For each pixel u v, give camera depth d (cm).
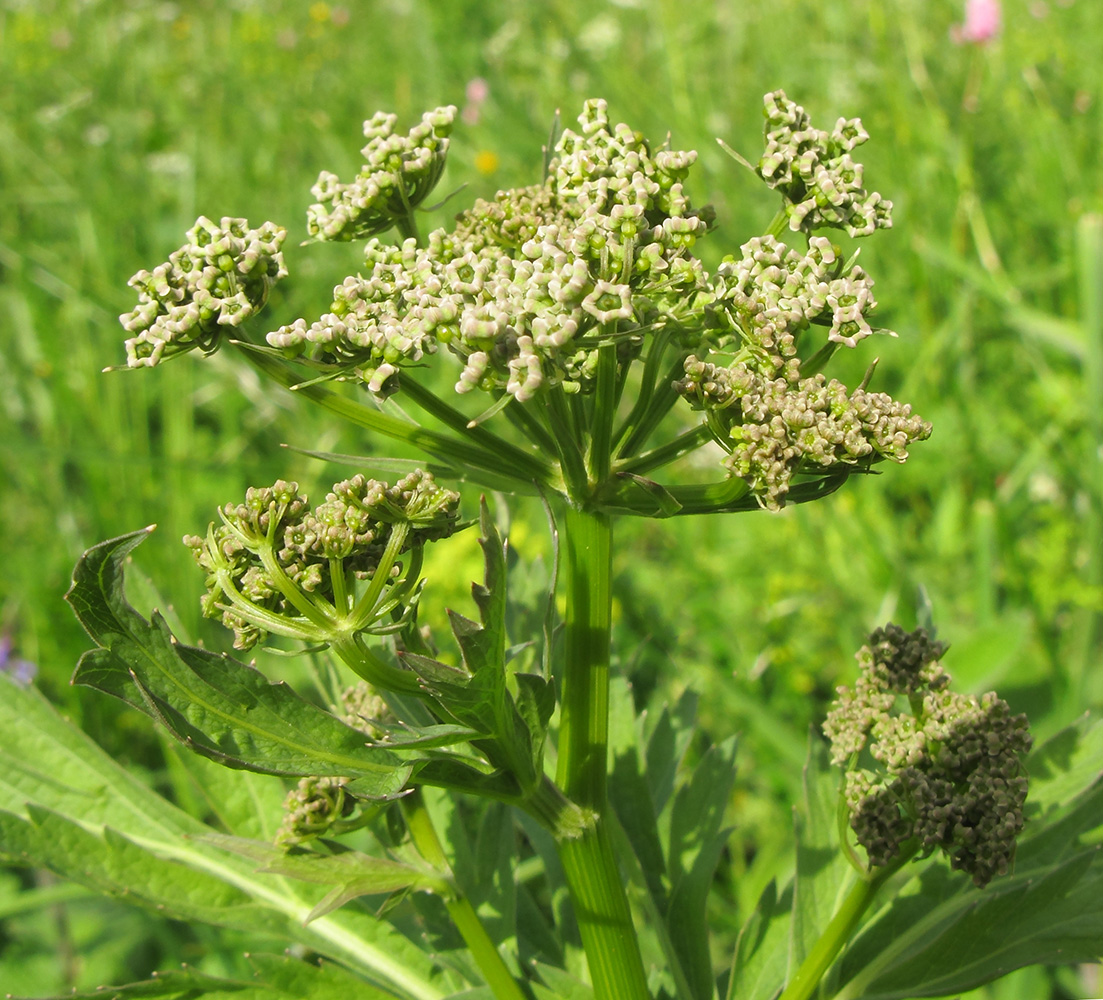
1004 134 53
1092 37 57
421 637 18
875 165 52
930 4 60
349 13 80
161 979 19
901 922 20
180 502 39
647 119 56
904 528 41
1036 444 40
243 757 15
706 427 17
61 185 59
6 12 76
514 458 17
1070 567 36
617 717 22
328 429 46
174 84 72
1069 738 21
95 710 35
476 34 71
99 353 45
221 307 16
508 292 15
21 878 33
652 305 16
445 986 20
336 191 18
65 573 38
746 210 50
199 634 37
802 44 62
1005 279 45
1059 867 18
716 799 21
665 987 21
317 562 16
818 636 38
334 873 18
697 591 40
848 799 18
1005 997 26
